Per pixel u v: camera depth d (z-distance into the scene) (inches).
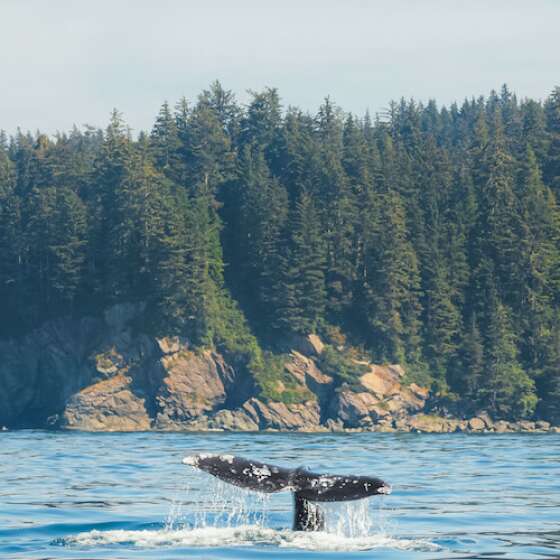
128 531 3553.2
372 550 3211.1
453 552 3248.0
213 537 3398.1
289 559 3065.9
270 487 2957.7
